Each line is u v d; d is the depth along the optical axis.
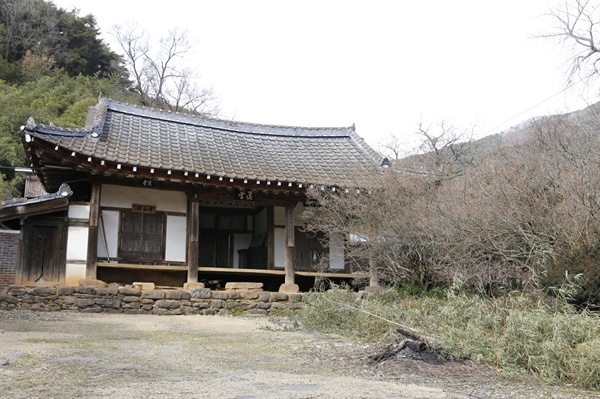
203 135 18.42
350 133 21.12
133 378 5.03
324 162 18.11
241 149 17.97
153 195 15.48
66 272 13.76
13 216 13.28
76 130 14.26
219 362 6.32
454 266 11.97
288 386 4.89
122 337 8.58
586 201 9.43
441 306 9.32
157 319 12.41
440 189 13.46
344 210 15.15
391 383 5.35
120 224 14.98
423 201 13.05
